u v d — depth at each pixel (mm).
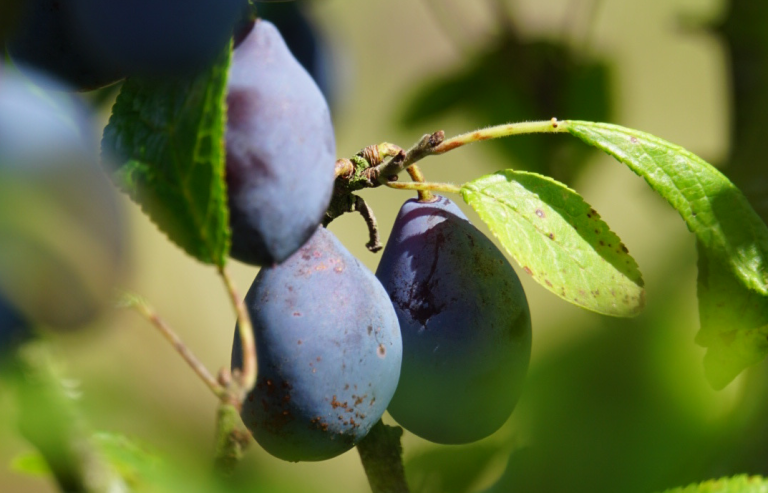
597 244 508
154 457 448
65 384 448
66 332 452
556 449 426
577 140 653
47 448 446
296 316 494
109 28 469
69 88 486
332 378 494
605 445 420
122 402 453
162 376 528
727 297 508
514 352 512
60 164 453
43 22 478
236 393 460
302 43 631
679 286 432
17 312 447
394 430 513
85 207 454
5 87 456
